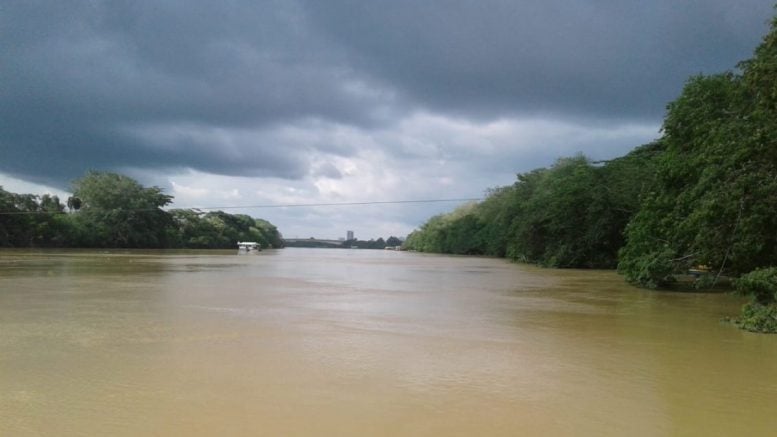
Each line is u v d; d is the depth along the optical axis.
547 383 9.69
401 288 28.28
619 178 53.41
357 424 7.45
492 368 10.72
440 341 13.38
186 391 8.80
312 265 54.62
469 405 8.35
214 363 10.70
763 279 17.08
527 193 79.25
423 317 17.47
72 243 95.56
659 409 8.31
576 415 7.99
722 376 10.35
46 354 11.30
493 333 14.66
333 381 9.54
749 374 10.52
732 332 15.37
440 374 10.17
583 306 21.16
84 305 18.94
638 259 29.83
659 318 17.98
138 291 23.80
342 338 13.52
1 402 8.17
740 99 25.88
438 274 42.06
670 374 10.45
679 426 7.61
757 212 18.78
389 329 14.99
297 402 8.34
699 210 21.25
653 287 28.62
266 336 13.59
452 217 129.25
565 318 17.73
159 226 110.75
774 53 21.23
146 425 7.27
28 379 9.42
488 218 104.44
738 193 19.19
